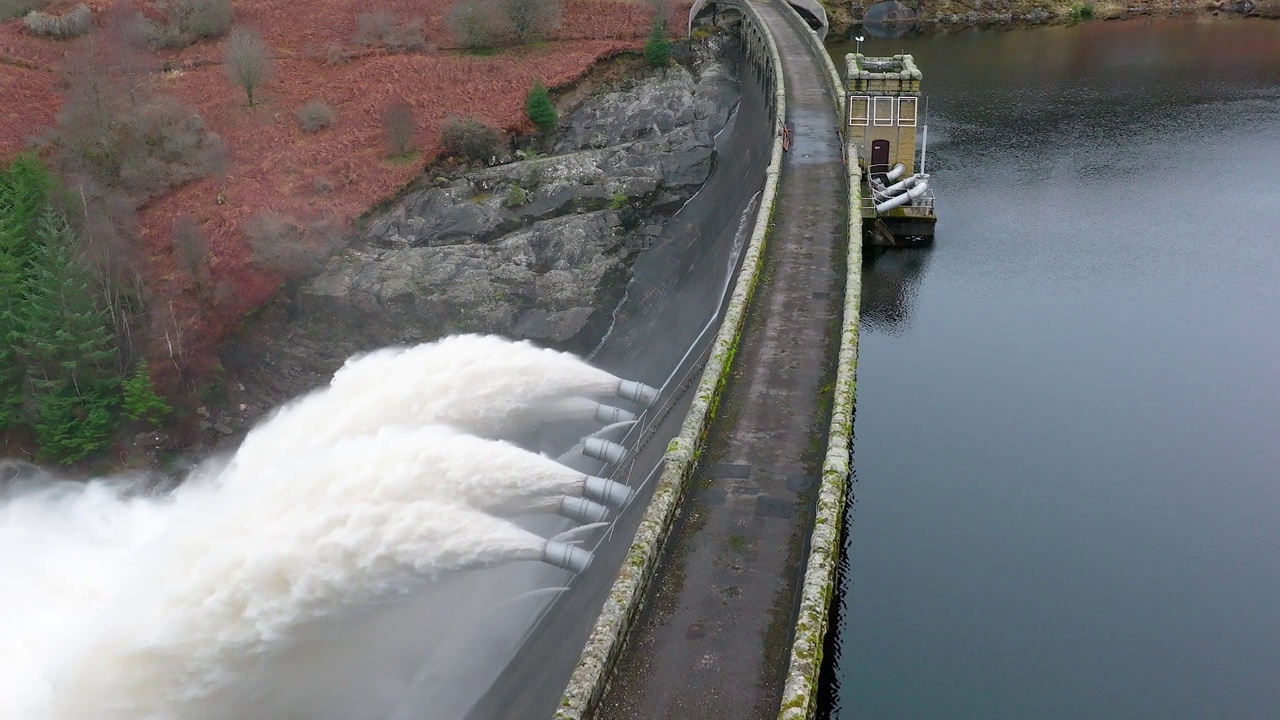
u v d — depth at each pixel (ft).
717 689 89.25
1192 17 484.74
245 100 288.71
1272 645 131.34
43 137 261.03
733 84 323.78
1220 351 199.62
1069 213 265.13
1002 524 154.71
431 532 116.98
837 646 129.39
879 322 216.95
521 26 328.70
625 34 339.77
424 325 225.35
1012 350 203.72
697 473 118.21
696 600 99.19
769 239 182.50
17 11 315.17
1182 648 131.34
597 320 228.43
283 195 251.19
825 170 219.20
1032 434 176.35
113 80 278.67
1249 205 264.93
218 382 210.38
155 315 217.15
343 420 158.92
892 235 252.83
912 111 245.45
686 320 224.74
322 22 335.88
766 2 381.81
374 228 247.91
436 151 271.28
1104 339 205.87
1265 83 367.25
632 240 255.09
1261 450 169.58
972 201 275.18
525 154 282.36
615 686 89.86
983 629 134.72
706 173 276.00
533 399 159.84
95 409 198.08
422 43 326.24
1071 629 134.51
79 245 211.82
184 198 249.75
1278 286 223.10
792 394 133.18
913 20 498.28
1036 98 362.33
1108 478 164.25
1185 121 331.16
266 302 222.69
